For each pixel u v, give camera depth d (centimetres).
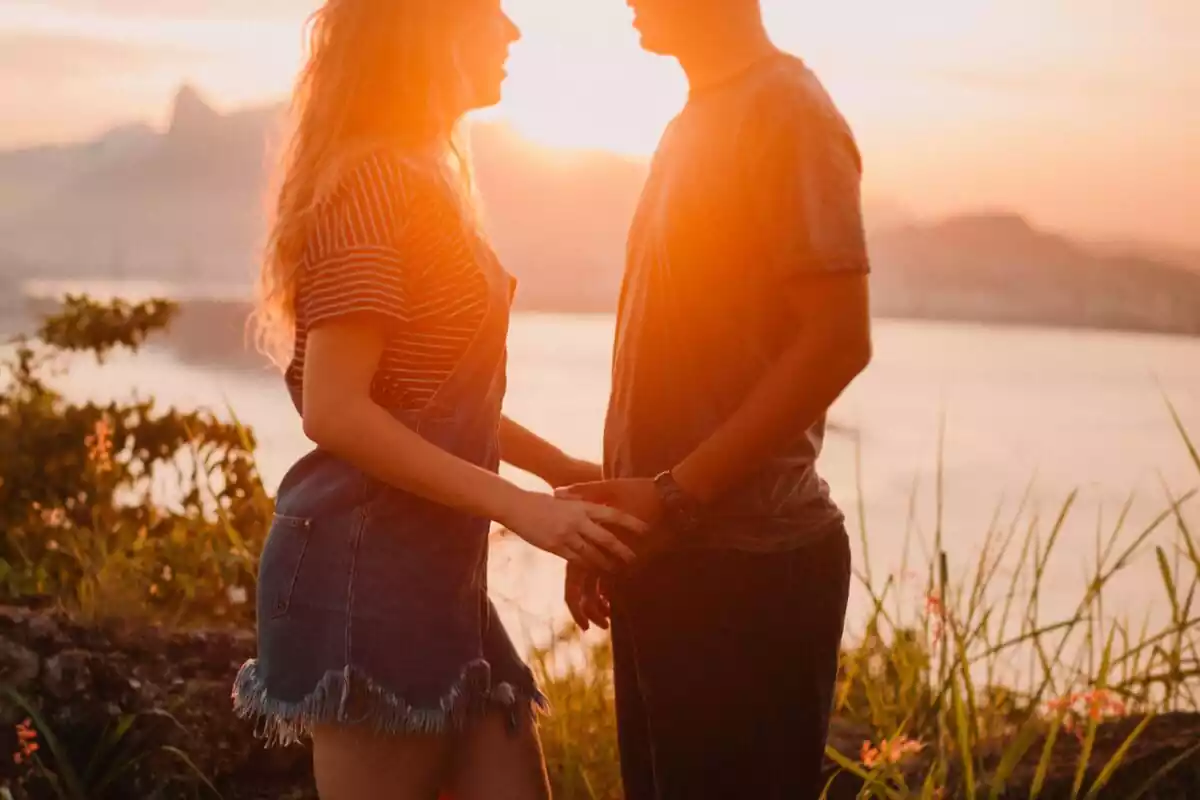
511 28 228
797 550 212
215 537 496
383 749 211
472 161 235
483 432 217
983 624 347
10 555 491
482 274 214
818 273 195
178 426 547
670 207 212
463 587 216
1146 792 298
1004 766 295
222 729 319
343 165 207
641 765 232
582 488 211
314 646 207
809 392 198
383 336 203
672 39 215
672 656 214
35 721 296
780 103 201
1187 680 346
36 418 531
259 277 225
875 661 382
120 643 341
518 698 231
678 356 212
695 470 204
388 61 213
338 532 208
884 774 297
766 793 215
